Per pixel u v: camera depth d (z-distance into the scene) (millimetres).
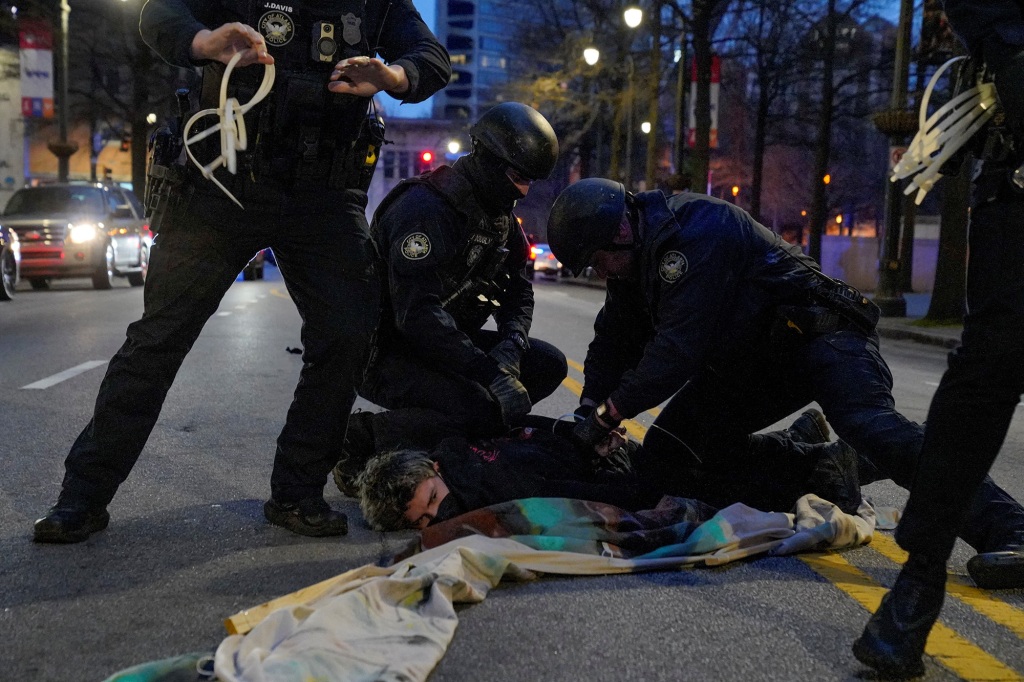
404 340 4270
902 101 18641
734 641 2668
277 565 3301
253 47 3139
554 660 2518
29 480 4418
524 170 3902
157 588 3053
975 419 2369
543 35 40375
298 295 3693
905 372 11141
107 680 2264
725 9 29438
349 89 3305
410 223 3895
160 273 3514
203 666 2348
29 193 20766
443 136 84688
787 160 52938
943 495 2404
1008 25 2357
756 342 3658
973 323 2396
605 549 3312
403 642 2492
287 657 2314
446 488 3611
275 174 3484
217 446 5309
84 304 15969
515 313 4453
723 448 4039
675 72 35500
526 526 3371
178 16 3246
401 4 3658
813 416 4480
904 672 2420
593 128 46156
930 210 42594
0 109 37344
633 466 4129
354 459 4273
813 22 31312
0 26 29828
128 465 3594
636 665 2500
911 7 18172
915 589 2432
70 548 3447
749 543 3475
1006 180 2402
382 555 3420
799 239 58188
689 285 3453
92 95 44469
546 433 3912
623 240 3562
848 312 3498
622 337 4098
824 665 2518
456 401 4125
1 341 10492
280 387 7512
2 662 2492
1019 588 3154
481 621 2777
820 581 3184
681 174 29406
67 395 6852
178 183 3455
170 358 3555
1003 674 2486
